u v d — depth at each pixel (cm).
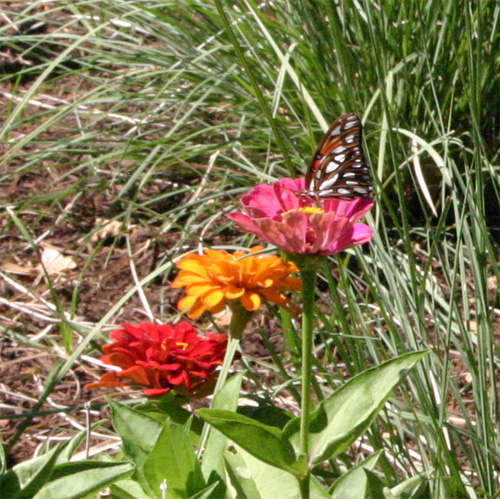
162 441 76
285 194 77
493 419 92
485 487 86
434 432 89
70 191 121
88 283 119
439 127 121
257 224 71
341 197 76
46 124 120
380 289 96
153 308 116
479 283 90
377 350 98
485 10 119
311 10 120
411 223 121
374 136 118
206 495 74
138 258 121
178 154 122
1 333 112
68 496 73
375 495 76
